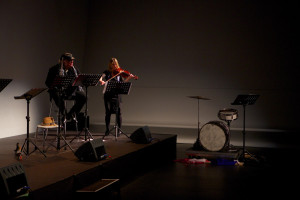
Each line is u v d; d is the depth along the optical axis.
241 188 4.88
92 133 7.50
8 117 7.41
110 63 6.87
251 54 8.86
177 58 9.28
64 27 8.94
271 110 8.71
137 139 6.04
